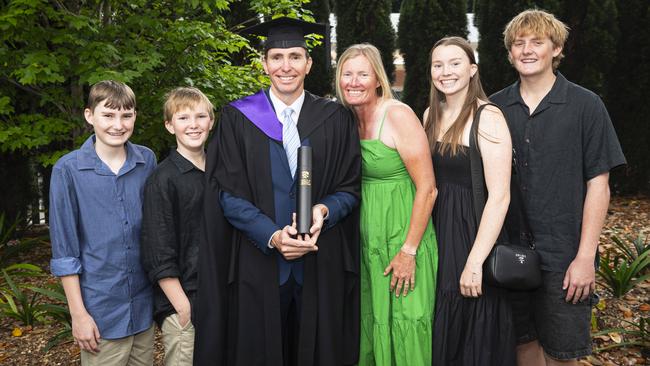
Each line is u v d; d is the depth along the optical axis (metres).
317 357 2.65
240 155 2.64
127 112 2.51
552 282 2.61
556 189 2.57
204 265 2.54
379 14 8.51
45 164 5.20
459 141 2.52
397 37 8.55
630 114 7.38
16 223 5.90
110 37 5.21
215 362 2.54
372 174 2.68
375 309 2.68
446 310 2.58
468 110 2.53
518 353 2.95
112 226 2.49
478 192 2.49
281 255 2.60
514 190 2.65
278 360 2.60
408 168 2.59
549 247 2.60
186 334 2.57
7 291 4.62
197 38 5.42
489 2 7.23
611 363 3.46
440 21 7.80
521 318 2.77
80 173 2.46
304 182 2.41
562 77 2.59
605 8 6.89
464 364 2.57
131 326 2.54
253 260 2.60
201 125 2.58
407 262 2.59
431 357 2.63
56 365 3.66
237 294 2.65
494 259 2.45
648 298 4.34
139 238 2.57
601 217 2.54
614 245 5.64
